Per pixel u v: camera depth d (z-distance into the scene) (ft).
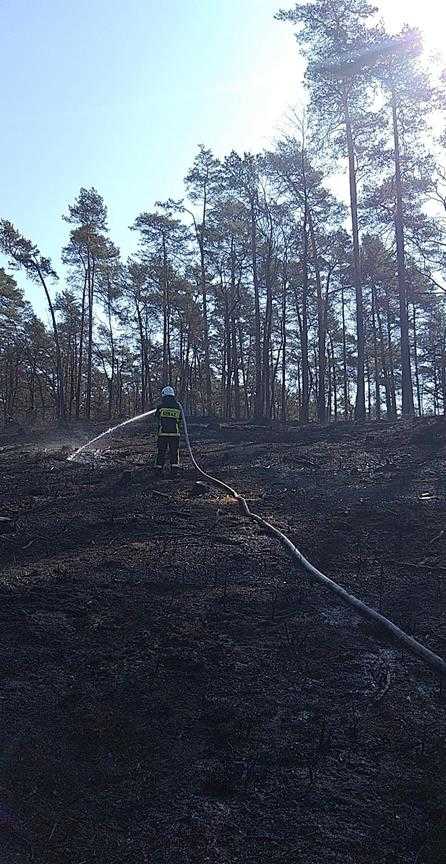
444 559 24.31
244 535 28.48
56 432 90.58
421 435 54.44
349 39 83.56
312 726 14.15
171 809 11.71
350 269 106.63
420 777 12.55
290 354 162.81
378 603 20.47
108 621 19.08
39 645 17.46
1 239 122.21
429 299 111.96
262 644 17.83
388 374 148.56
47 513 33.37
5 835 10.89
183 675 16.07
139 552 25.93
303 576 23.15
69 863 10.52
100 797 11.96
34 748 13.11
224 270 130.72
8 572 23.34
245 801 11.94
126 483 41.19
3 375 199.93
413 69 81.97
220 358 168.25
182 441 66.54
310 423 92.38
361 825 11.37
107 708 14.47
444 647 17.54
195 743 13.55
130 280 148.25
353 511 32.04
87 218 136.56
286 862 10.56
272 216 110.32
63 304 156.76
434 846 10.91
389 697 15.26
